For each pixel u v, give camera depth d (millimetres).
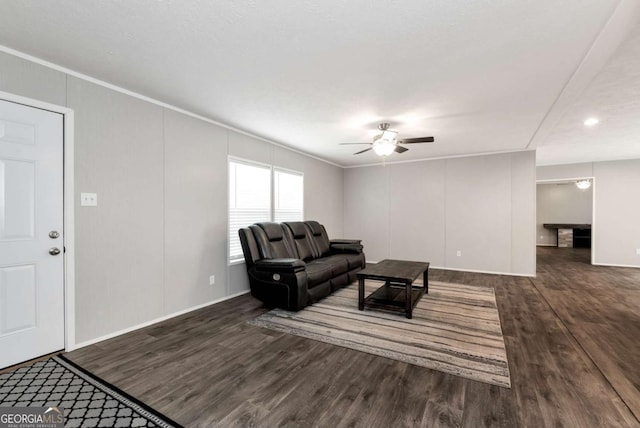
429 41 2012
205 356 2367
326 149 5398
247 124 3902
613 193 6262
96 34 1960
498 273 5527
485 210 5637
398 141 3725
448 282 4832
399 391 1892
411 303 3316
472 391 1887
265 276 3514
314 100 3068
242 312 3426
